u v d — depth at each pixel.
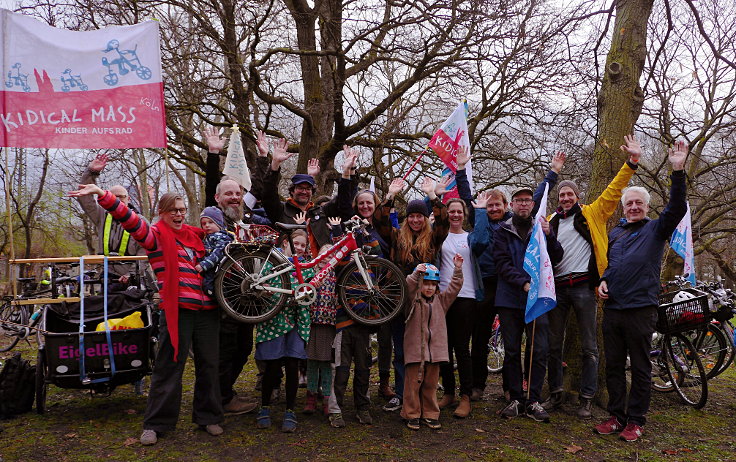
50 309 4.37
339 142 9.23
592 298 4.40
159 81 4.55
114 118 4.46
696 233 12.12
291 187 4.73
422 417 4.13
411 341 4.08
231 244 3.87
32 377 4.38
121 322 4.22
